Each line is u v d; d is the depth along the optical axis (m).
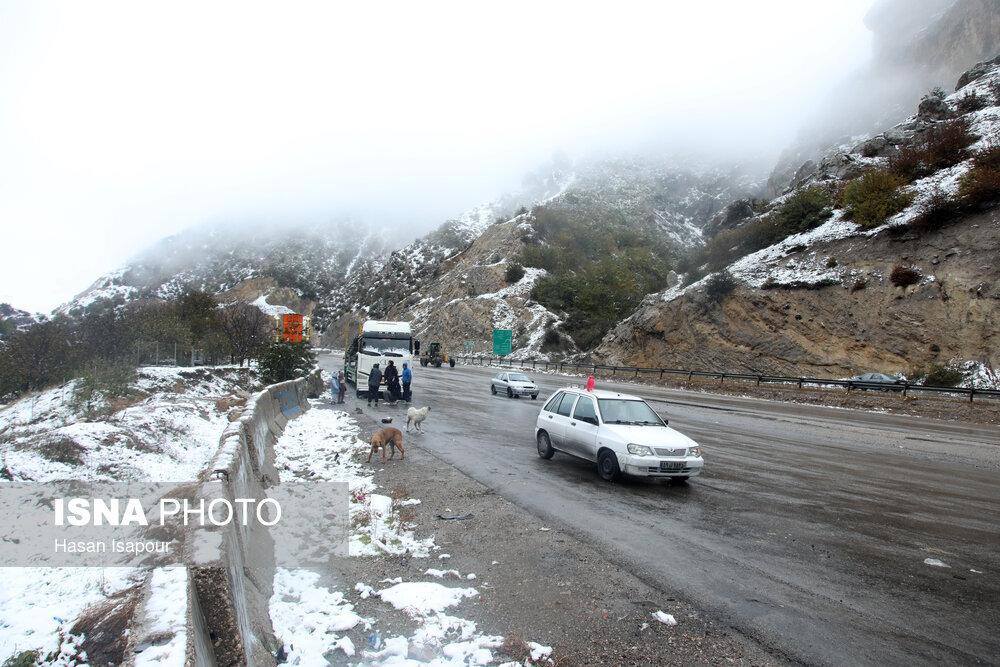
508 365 63.56
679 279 55.31
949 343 27.38
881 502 8.34
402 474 9.44
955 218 29.81
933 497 8.76
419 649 3.77
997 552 6.20
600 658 3.79
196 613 2.49
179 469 7.00
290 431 13.86
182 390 16.83
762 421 19.19
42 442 6.71
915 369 28.05
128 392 13.02
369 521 6.57
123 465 6.52
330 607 4.34
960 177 30.78
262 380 24.72
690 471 8.91
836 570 5.54
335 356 101.00
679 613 4.52
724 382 34.97
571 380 43.69
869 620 4.47
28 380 16.69
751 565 5.63
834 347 31.98
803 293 34.56
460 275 96.69
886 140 45.59
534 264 87.75
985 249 27.64
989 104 41.03
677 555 5.86
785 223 43.00
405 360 24.42
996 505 8.36
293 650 3.58
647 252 98.94
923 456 12.80
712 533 6.64
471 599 4.66
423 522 6.80
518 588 4.92
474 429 15.28
